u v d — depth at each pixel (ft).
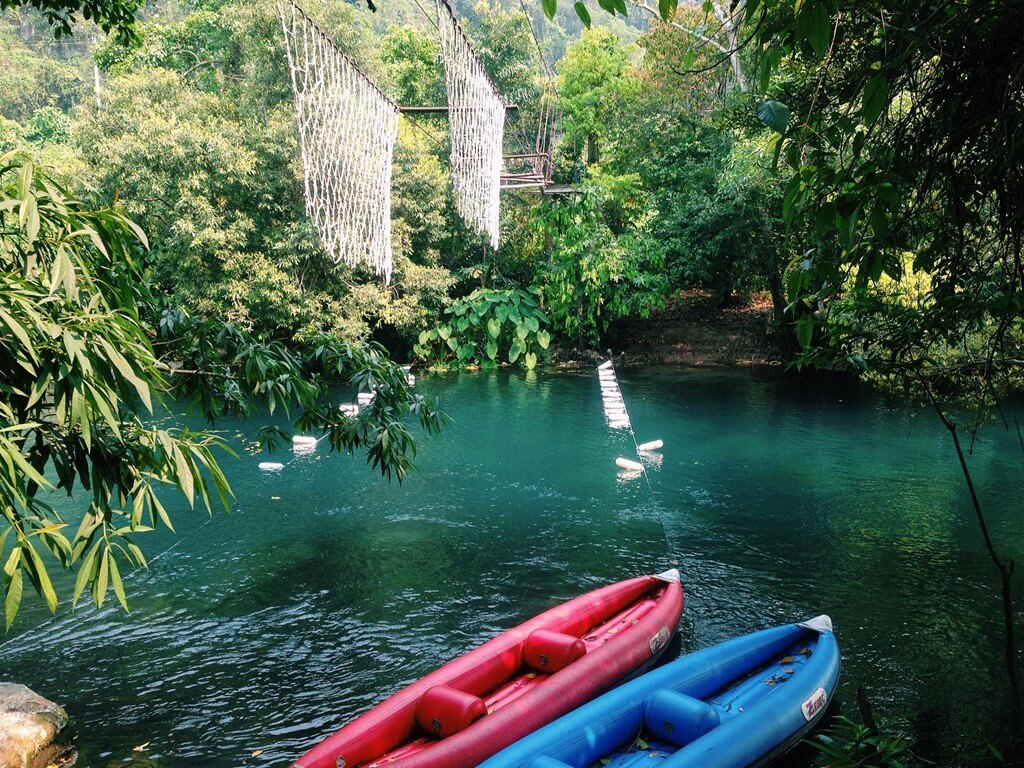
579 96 79.25
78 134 55.36
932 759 15.02
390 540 27.40
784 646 17.56
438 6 23.79
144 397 8.38
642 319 76.07
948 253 8.55
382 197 26.22
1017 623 20.75
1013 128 6.30
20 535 8.01
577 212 65.72
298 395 14.38
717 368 65.10
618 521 29.27
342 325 58.23
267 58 58.65
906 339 8.14
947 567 24.66
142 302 12.85
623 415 46.91
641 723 14.79
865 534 27.68
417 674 18.63
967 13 5.85
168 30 75.00
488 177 28.73
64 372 8.00
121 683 18.22
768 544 26.84
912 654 19.17
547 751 13.34
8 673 18.65
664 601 20.18
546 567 25.03
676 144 65.72
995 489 32.42
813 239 7.53
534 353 69.82
